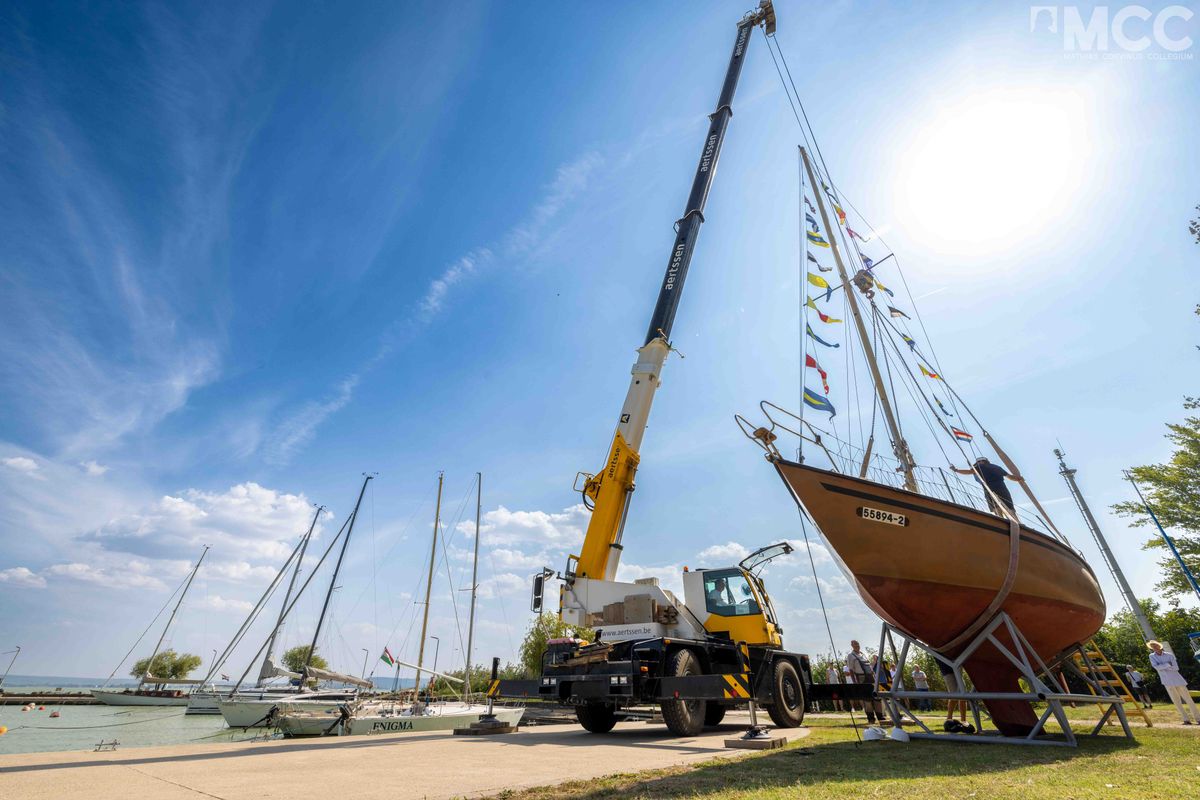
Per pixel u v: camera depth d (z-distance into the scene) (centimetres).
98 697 4778
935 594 723
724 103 1842
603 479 1241
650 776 489
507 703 2025
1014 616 780
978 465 939
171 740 2508
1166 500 2247
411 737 923
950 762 532
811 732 908
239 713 2125
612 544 1191
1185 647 2350
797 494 696
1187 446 2244
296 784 450
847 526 694
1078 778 436
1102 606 970
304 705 2067
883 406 1511
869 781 434
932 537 724
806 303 1213
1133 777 436
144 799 388
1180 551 2212
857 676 1227
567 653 995
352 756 626
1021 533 804
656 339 1391
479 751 676
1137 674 1606
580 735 951
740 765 535
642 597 1019
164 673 6412
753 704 764
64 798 389
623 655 988
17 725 3100
